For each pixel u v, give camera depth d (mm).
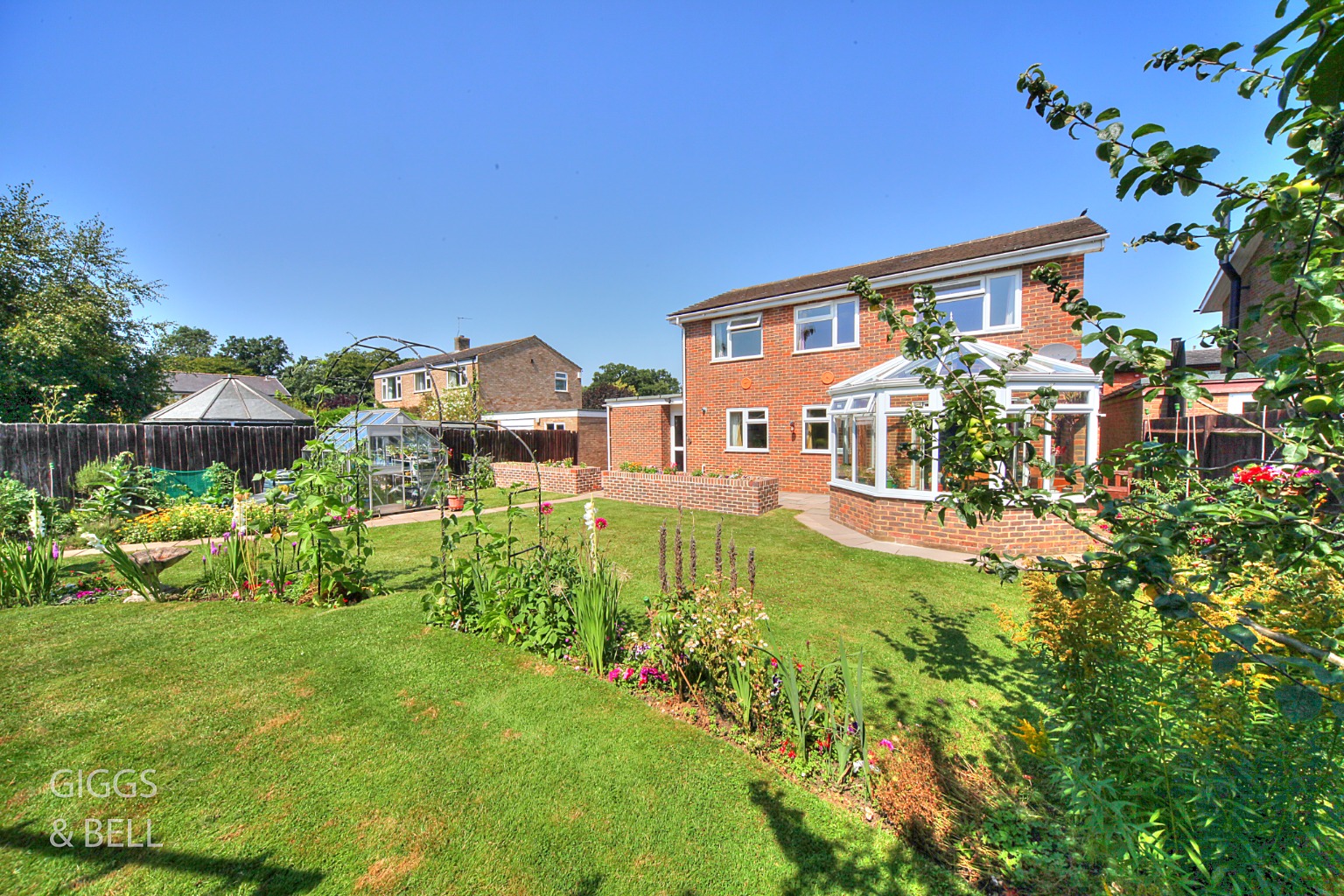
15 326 13812
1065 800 2682
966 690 3916
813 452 14836
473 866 2367
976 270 12070
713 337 16703
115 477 10109
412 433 14305
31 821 2527
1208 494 2270
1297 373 1605
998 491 2561
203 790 2768
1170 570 1791
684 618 3861
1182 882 1975
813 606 5676
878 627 5086
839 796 2824
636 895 2254
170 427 12070
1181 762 2389
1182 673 2637
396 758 3062
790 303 15117
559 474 15586
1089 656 2818
